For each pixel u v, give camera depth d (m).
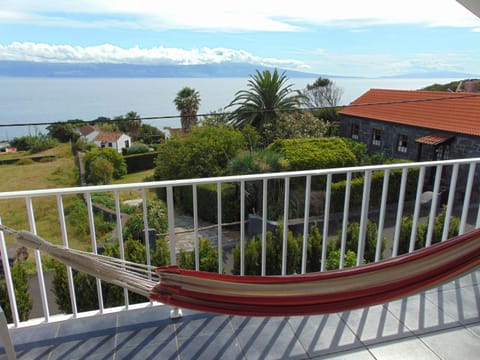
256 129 17.78
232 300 1.49
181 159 12.12
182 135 13.34
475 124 12.76
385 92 18.55
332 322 1.98
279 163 11.19
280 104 18.38
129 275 1.49
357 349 1.79
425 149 14.20
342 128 18.69
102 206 10.09
